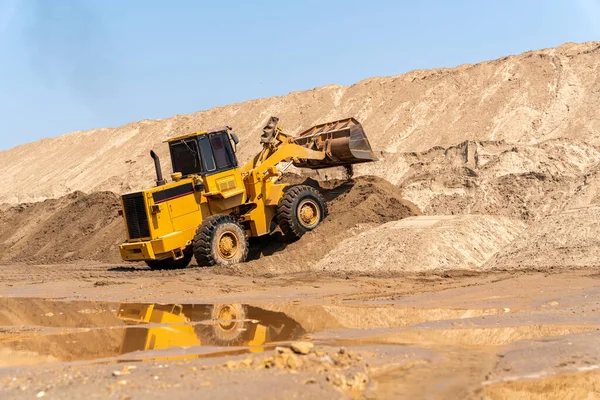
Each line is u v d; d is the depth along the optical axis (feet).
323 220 72.18
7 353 33.09
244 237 67.41
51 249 106.73
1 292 60.34
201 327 38.96
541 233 59.98
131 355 31.42
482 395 23.40
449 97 166.91
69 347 34.32
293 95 207.31
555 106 146.20
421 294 47.34
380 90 188.34
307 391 22.71
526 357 27.71
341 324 37.99
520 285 47.39
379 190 77.15
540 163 88.84
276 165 72.54
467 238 62.49
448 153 115.75
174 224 65.36
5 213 140.67
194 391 22.62
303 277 58.44
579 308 38.40
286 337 34.81
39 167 265.13
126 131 251.19
